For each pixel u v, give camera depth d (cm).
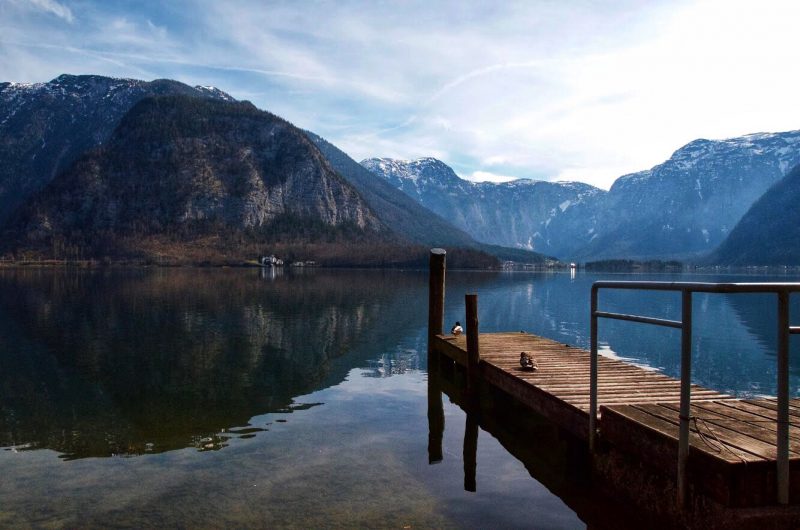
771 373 2117
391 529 786
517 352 1619
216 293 5922
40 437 1212
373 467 1031
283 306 4475
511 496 910
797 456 536
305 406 1495
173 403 1523
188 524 793
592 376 817
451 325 3422
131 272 13275
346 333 2950
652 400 985
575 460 930
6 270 14112
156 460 1060
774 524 525
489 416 1405
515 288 8088
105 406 1487
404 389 1708
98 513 827
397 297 5528
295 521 805
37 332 2861
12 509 841
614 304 5219
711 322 3812
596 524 798
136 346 2470
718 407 747
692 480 580
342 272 14912
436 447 1159
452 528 793
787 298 517
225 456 1083
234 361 2155
